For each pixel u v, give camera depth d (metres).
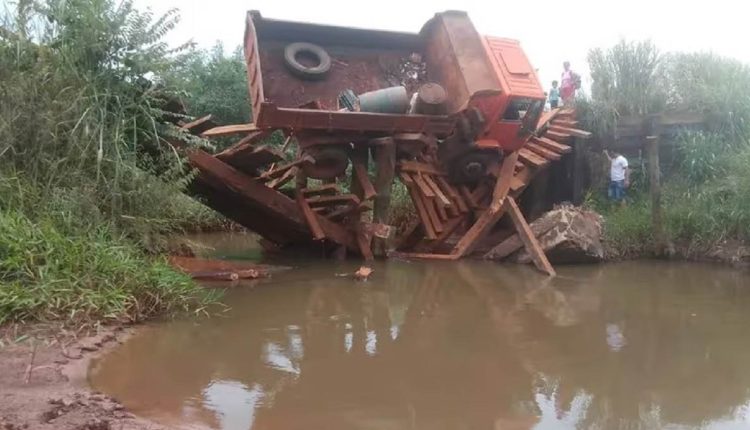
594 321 7.16
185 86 10.12
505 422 4.32
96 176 8.09
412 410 4.51
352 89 12.99
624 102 14.90
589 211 12.32
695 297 8.52
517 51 12.63
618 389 4.98
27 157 7.83
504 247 11.79
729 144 13.79
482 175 12.73
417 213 13.00
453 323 7.03
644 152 14.52
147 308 6.89
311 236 12.30
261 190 11.41
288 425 4.21
